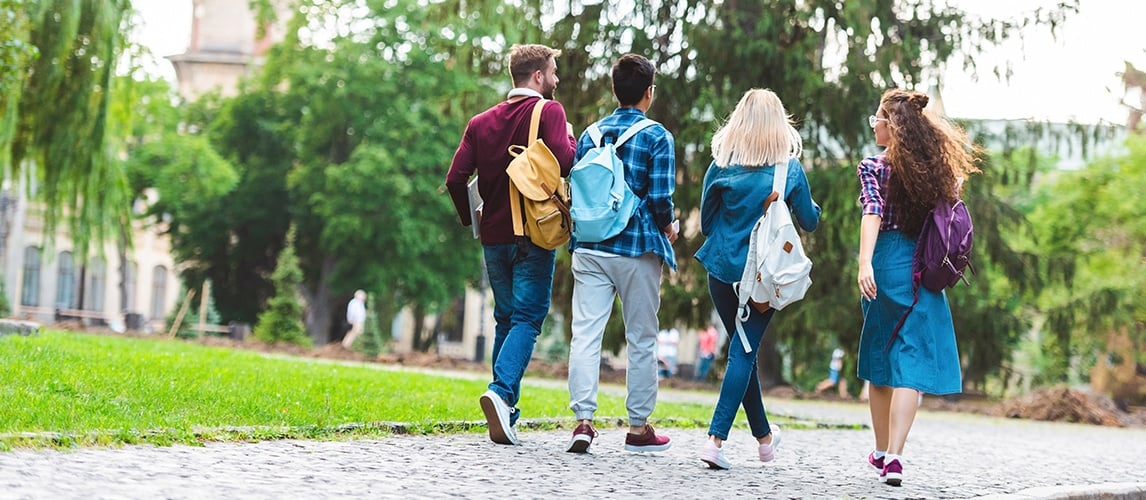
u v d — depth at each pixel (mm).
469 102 24938
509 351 7441
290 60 46219
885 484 6766
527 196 7250
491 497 5281
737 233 7012
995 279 25891
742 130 6996
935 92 22578
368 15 44719
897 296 6723
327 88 44375
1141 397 34625
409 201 44062
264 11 45875
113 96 22250
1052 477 8203
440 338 67562
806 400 23625
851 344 24078
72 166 21453
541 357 49250
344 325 48750
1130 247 33219
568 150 7414
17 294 51281
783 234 6852
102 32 20984
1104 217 33500
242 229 49188
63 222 22281
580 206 7227
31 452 5477
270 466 5734
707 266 7094
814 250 23078
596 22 23031
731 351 7066
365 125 44438
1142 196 32844
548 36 23469
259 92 48562
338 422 7734
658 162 7281
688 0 22844
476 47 24344
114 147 22766
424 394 10875
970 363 24438
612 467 6707
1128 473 9195
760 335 7082
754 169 6984
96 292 56469
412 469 6008
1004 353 24328
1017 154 25578
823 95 21984
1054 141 23875
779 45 22453
